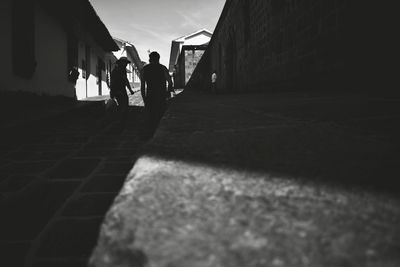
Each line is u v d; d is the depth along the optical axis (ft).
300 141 4.91
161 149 4.40
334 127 6.10
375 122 6.40
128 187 2.83
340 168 3.34
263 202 2.46
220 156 3.97
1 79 22.36
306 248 1.84
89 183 8.51
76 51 43.78
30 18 27.12
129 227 2.14
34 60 27.78
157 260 1.78
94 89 58.70
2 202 7.10
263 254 1.79
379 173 3.13
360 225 2.07
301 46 22.74
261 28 34.91
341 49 16.90
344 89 16.57
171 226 2.12
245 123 7.44
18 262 4.61
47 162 11.00
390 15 12.96
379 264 1.69
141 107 38.52
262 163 3.59
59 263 4.58
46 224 5.89
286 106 11.43
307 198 2.52
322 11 19.08
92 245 5.08
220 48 70.90
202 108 13.38
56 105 28.66
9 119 17.35
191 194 2.64
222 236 1.99
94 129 19.71
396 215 2.20
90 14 40.37
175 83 159.02
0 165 10.57
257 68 37.17
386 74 13.26
